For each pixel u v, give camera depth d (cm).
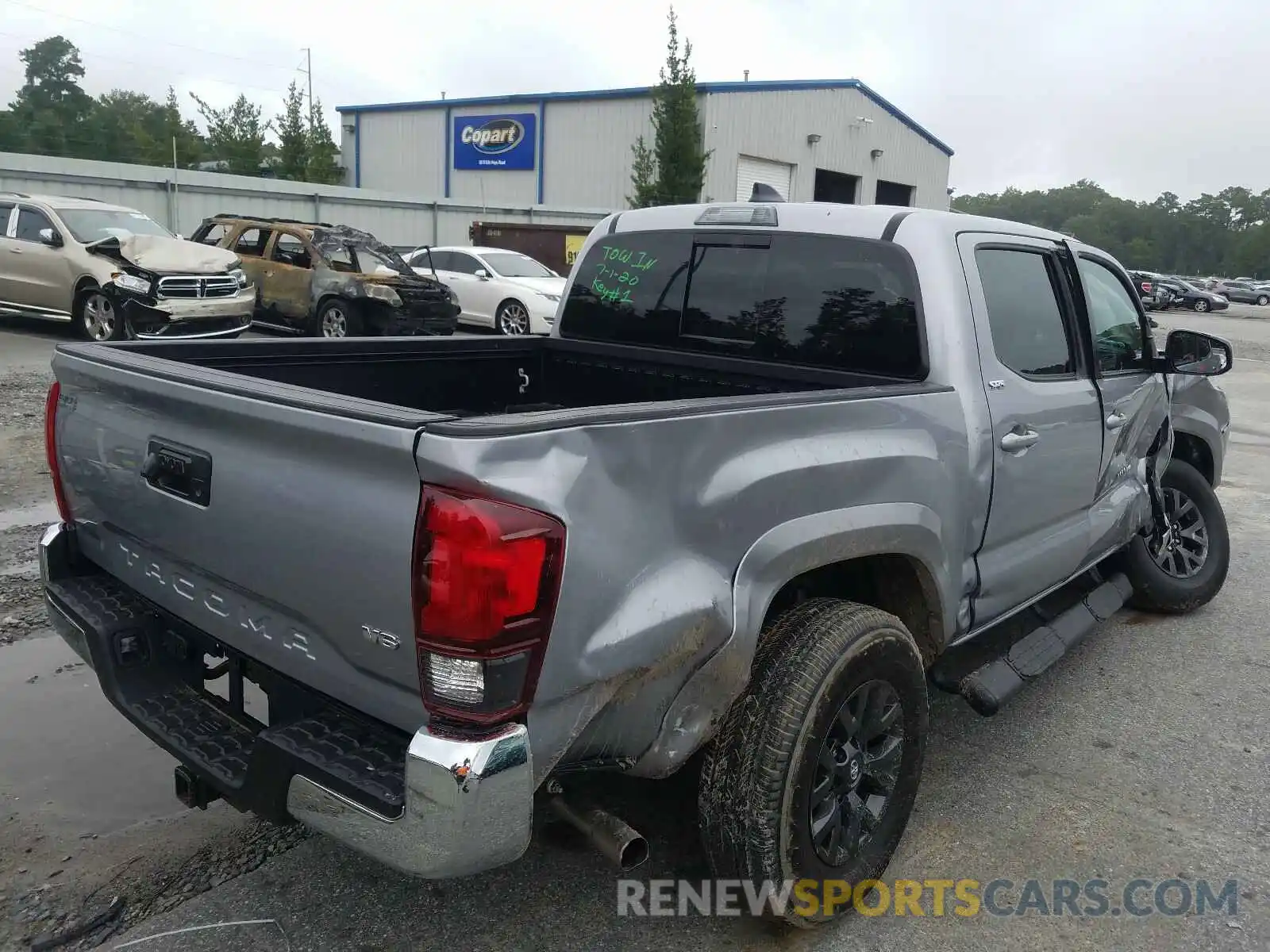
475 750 189
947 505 303
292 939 265
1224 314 4866
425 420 191
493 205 2983
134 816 321
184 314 1234
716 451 228
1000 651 360
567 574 196
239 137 4928
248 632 238
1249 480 884
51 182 2033
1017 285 353
